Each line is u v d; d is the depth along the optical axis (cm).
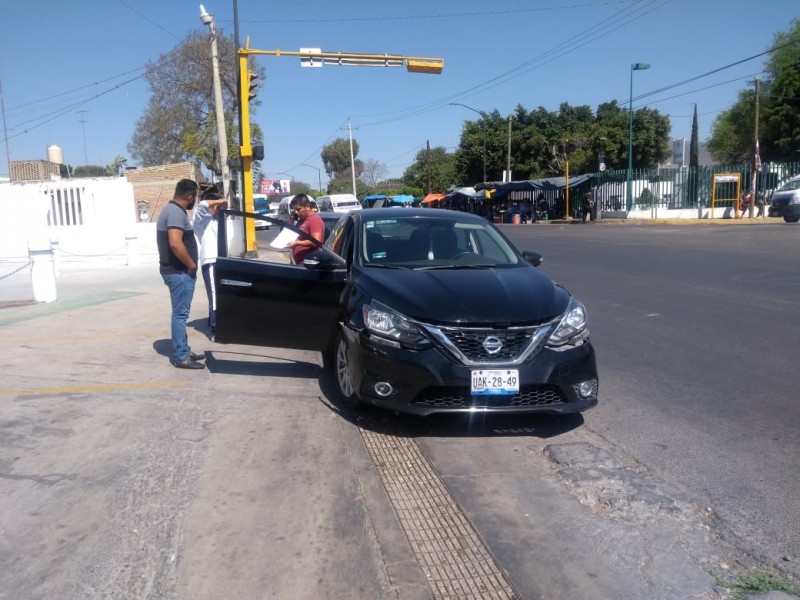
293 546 349
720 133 4781
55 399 570
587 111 5825
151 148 4166
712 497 399
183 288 649
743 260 1477
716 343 757
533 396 478
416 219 652
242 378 636
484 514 386
